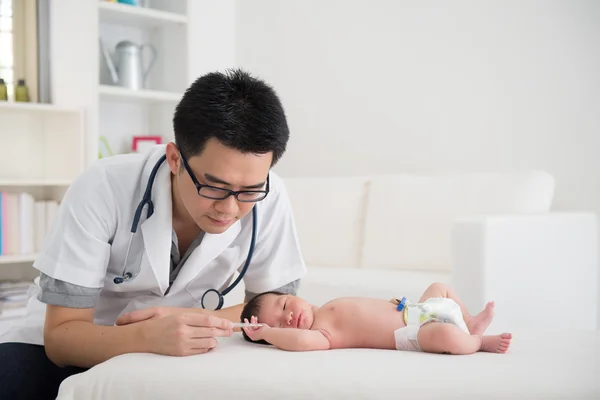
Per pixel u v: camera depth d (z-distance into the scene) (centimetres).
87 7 377
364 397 112
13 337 157
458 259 254
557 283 280
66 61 385
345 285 276
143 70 424
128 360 128
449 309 150
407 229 317
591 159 317
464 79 357
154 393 120
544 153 331
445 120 364
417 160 376
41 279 142
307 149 425
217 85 123
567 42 323
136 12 397
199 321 133
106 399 121
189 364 125
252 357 129
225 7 459
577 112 320
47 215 371
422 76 373
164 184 144
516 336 157
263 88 126
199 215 129
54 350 141
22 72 394
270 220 163
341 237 342
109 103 429
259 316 164
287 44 435
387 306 156
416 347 144
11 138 387
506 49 342
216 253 152
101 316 161
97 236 141
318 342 144
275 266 168
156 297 157
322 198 354
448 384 113
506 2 342
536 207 300
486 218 249
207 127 120
